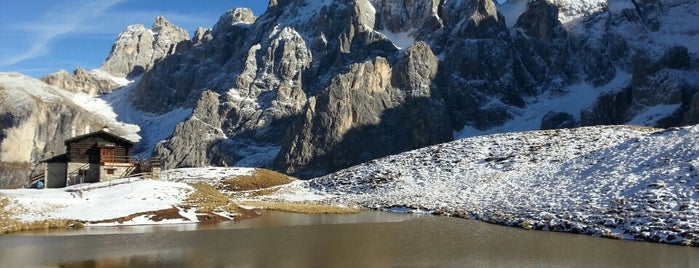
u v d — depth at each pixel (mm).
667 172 47625
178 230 39688
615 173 52844
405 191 70438
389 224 45219
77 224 40688
